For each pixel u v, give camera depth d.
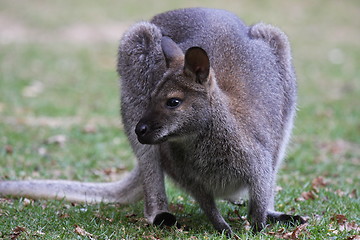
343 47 45.06
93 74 35.56
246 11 52.72
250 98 12.90
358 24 51.72
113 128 24.48
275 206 14.91
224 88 12.87
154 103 11.95
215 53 13.53
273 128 13.31
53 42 43.44
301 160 20.58
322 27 50.41
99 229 13.06
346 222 13.59
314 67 39.03
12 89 30.59
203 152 12.31
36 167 18.97
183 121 11.91
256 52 13.97
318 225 13.12
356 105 29.86
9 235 12.44
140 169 14.01
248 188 12.71
